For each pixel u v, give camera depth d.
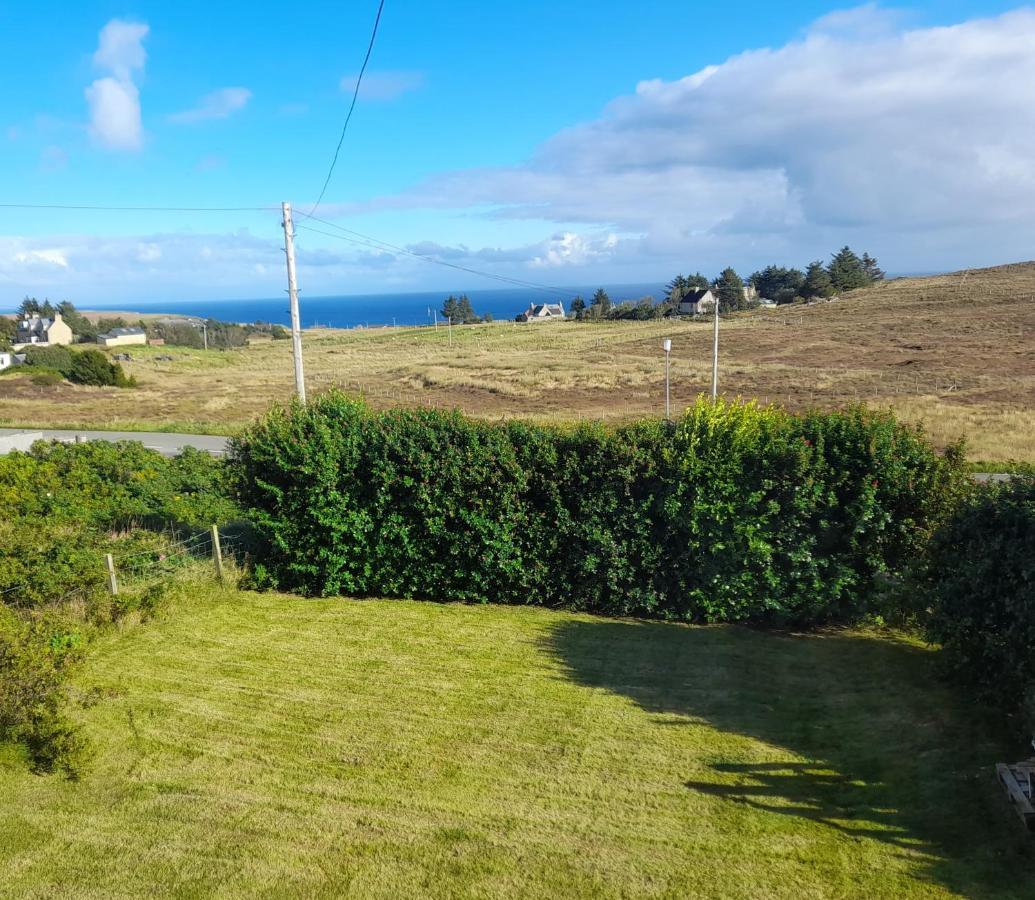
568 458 10.43
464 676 8.36
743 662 8.77
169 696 7.80
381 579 11.31
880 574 9.38
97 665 8.62
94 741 6.83
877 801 5.73
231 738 6.90
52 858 5.16
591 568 10.32
